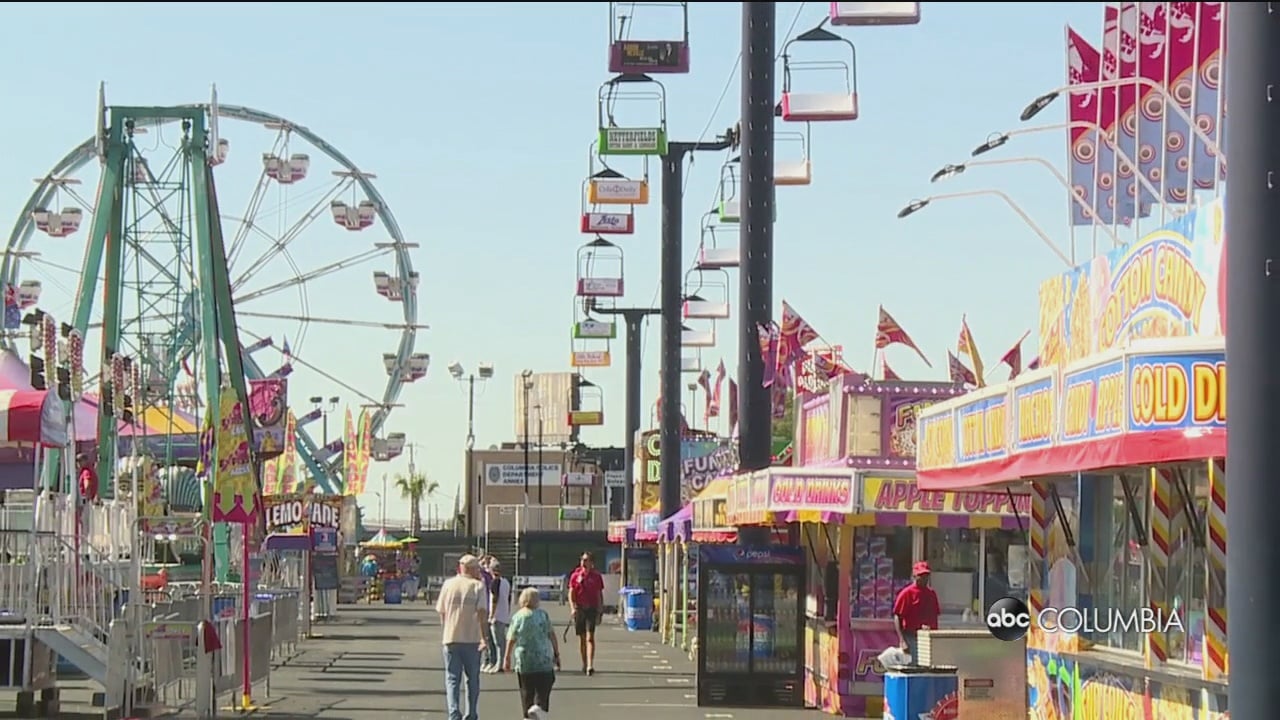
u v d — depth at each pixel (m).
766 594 23.92
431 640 41.66
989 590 22.97
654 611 48.81
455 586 19.73
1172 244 13.08
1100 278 14.95
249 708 22.62
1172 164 14.98
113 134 42.31
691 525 34.22
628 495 55.34
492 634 30.98
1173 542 13.55
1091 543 15.70
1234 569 8.88
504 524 101.38
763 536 26.67
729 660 23.84
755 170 25.73
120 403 27.17
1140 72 15.29
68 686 27.14
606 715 22.72
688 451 50.59
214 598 28.61
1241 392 8.86
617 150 32.28
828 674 23.14
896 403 24.59
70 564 21.98
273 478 67.69
